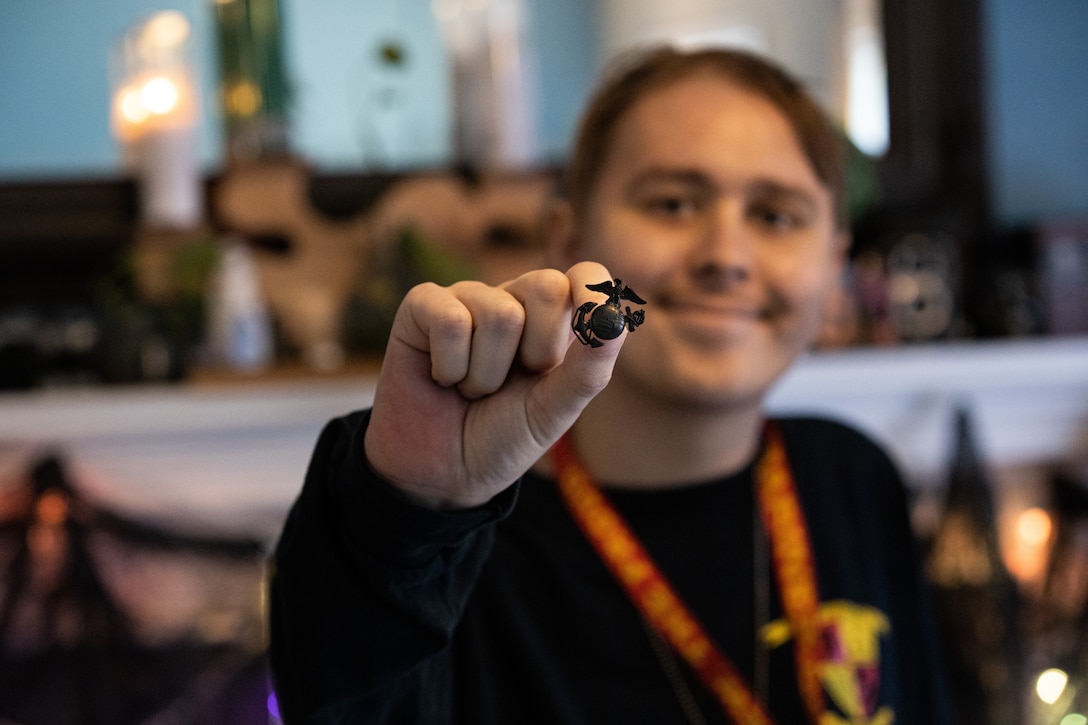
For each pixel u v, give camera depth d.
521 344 0.52
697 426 0.78
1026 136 1.50
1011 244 1.47
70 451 1.13
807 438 0.90
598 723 0.75
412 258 1.21
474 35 1.33
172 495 1.16
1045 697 1.25
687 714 0.76
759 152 0.76
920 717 0.86
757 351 0.76
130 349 1.16
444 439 0.54
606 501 0.80
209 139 1.32
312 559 0.58
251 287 1.22
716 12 1.40
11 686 1.06
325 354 1.24
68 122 1.28
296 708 0.60
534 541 0.79
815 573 0.82
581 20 1.39
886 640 0.83
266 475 1.18
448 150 1.37
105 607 1.09
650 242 0.75
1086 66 1.51
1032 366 1.26
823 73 1.42
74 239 1.27
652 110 0.77
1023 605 1.30
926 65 1.45
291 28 1.33
